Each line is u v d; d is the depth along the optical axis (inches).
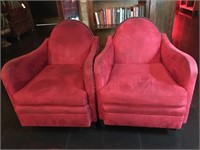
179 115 50.1
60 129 61.6
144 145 53.7
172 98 47.2
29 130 62.3
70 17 122.5
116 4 109.1
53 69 64.7
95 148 54.1
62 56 68.4
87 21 104.2
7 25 161.0
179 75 49.5
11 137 60.1
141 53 64.5
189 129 57.8
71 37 67.6
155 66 61.7
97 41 67.1
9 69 52.6
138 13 101.9
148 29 63.9
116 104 51.1
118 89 50.0
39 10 213.8
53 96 51.4
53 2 208.2
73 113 54.0
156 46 63.9
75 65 67.0
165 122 52.2
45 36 176.2
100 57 53.2
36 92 52.6
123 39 64.8
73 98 50.9
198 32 142.1
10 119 68.7
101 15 102.3
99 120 61.7
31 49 144.8
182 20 175.2
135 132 58.1
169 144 53.4
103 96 50.5
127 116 53.0
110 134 58.2
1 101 80.3
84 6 101.3
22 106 54.9
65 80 56.5
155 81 51.4
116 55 66.0
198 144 52.8
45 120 56.9
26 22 192.5
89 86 51.4
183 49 114.7
